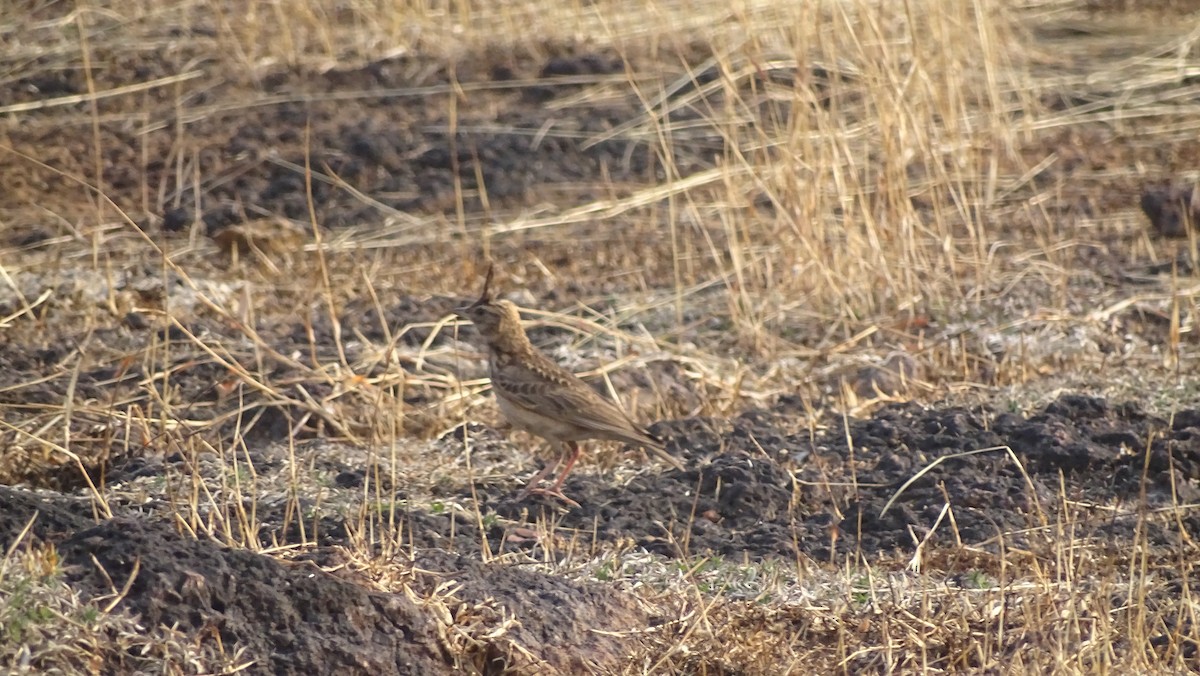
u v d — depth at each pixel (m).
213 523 11.18
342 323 17.28
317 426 14.10
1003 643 10.18
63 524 9.70
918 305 17.80
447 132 23.72
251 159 22.67
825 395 15.62
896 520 12.35
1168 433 13.71
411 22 27.70
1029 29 29.70
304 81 25.34
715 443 14.06
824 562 11.67
